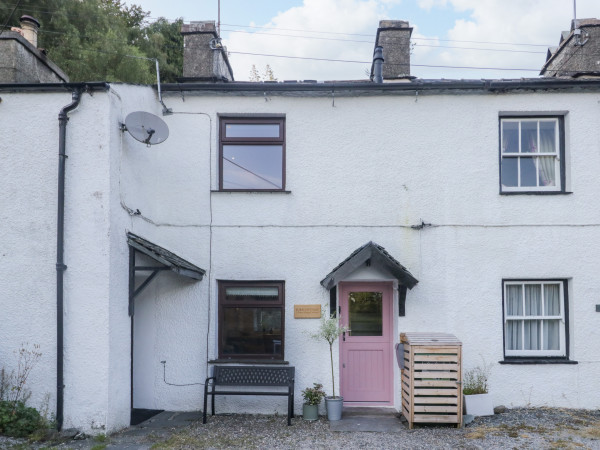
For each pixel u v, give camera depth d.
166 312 8.52
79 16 19.98
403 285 8.13
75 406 6.84
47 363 6.95
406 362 7.64
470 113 8.59
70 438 6.63
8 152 7.15
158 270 7.73
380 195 8.56
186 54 9.92
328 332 7.81
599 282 8.28
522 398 8.20
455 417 7.30
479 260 8.41
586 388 8.16
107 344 6.89
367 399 8.57
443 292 8.38
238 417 8.02
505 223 8.44
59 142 7.00
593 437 6.77
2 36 7.93
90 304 6.93
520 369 8.23
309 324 8.41
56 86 7.07
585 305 8.27
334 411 7.79
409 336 7.78
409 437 6.91
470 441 6.68
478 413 7.80
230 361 8.30
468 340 8.31
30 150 7.14
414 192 8.55
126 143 7.57
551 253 8.36
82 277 6.95
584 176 8.43
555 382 8.19
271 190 8.60
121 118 7.44
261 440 6.79
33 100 7.19
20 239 7.07
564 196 8.41
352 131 8.66
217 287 8.60
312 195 8.58
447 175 8.54
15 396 6.88
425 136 8.61
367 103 8.68
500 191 8.51
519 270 8.38
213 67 9.85
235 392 7.80
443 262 8.43
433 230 8.48
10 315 7.02
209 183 8.62
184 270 7.60
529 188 8.70
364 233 8.52
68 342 6.91
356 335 8.64
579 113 8.50
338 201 8.57
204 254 8.55
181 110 8.72
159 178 8.63
